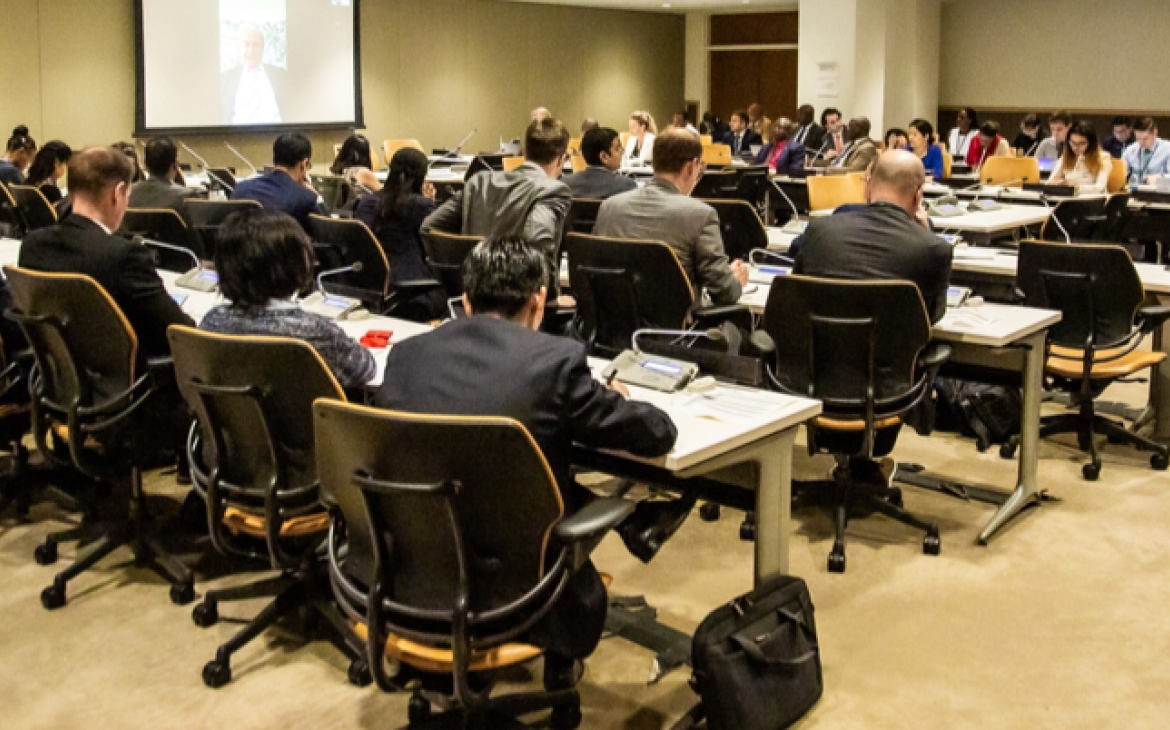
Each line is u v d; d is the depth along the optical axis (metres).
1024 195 7.92
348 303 3.76
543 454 2.12
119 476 3.37
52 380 3.31
